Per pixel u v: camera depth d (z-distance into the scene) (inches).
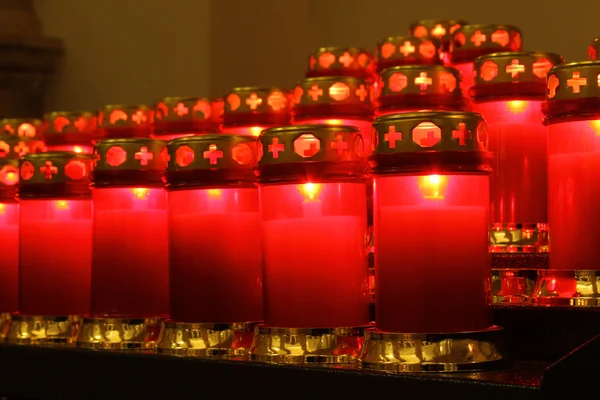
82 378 47.9
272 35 80.0
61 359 48.9
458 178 37.4
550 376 31.7
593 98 38.2
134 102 87.0
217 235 44.4
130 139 49.2
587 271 38.8
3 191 58.4
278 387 39.3
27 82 93.7
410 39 51.7
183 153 44.4
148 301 49.4
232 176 44.0
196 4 82.4
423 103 44.9
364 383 36.5
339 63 53.7
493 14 66.8
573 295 39.0
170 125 54.6
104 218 49.7
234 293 44.4
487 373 36.1
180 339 44.6
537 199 44.3
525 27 65.2
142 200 49.4
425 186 37.3
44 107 94.7
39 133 66.2
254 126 51.1
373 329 38.8
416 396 35.2
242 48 81.0
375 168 37.8
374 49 74.1
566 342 39.6
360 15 75.0
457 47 50.8
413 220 37.4
